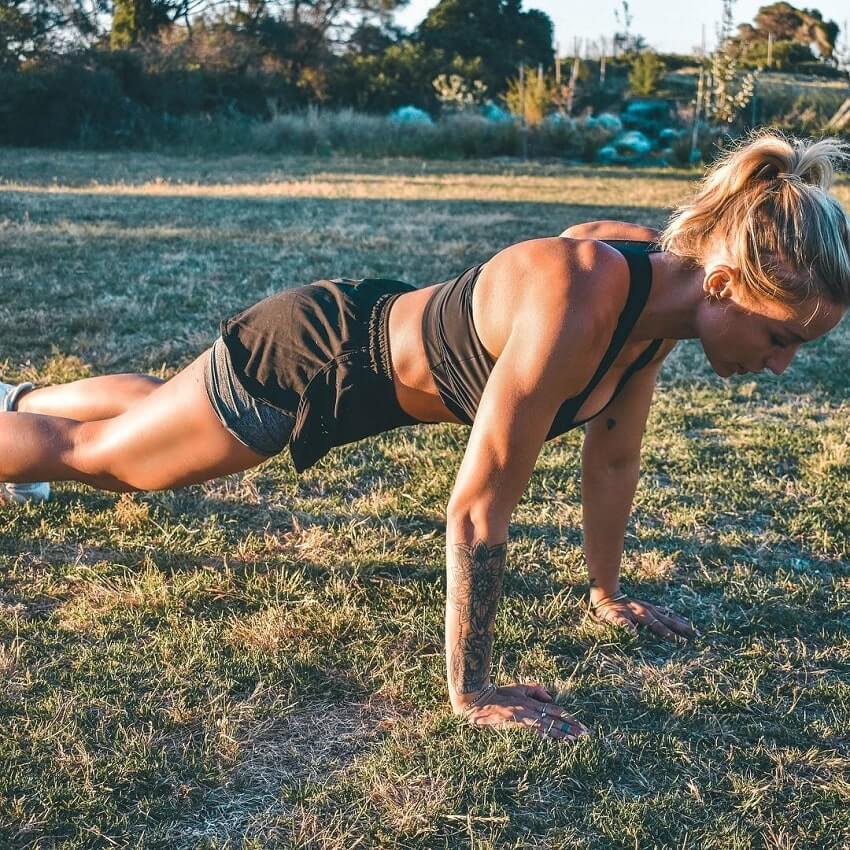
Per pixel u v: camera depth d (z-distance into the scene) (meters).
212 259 8.35
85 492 3.67
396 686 2.60
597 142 23.84
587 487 2.88
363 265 8.33
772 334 2.11
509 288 2.24
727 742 2.47
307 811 2.16
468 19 44.41
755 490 4.04
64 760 2.27
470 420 2.44
